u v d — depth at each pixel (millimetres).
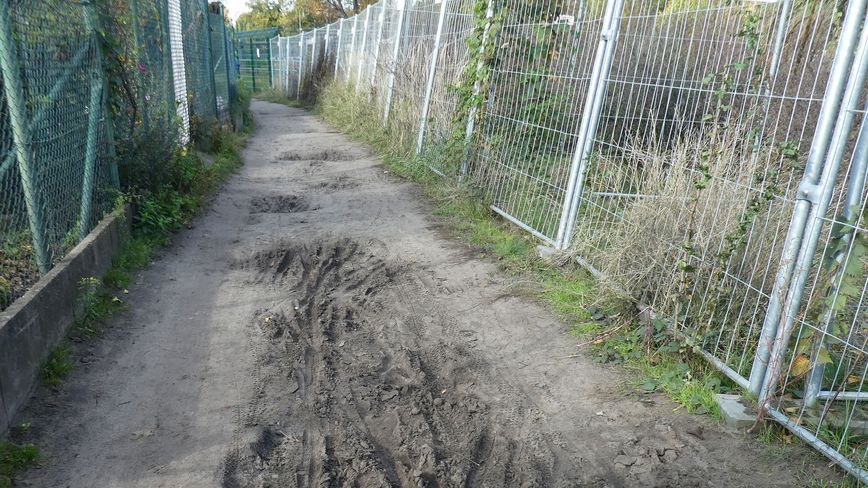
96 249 4812
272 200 8281
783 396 3373
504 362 4129
